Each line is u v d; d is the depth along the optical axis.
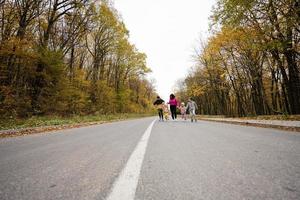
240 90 37.53
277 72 26.33
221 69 33.25
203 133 7.40
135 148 4.36
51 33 24.31
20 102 18.27
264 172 2.45
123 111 48.75
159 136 6.56
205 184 2.10
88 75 33.62
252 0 13.89
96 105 33.47
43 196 1.83
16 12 18.58
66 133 8.97
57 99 22.09
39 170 2.77
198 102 73.44
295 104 18.34
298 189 1.90
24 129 10.74
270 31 14.31
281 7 13.27
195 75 43.31
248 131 8.13
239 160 3.11
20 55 17.48
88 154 3.89
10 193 1.91
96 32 34.84
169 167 2.80
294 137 6.03
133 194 1.85
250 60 26.55
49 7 22.23
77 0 23.44
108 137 6.76
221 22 16.30
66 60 29.88
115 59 45.97
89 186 2.09
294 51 15.40
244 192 1.86
